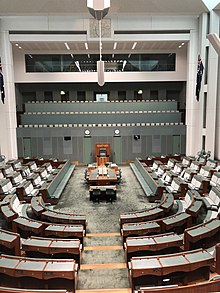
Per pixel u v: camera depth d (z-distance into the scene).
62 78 24.27
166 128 22.88
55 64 24.33
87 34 20.12
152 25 20.30
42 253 7.23
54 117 23.88
